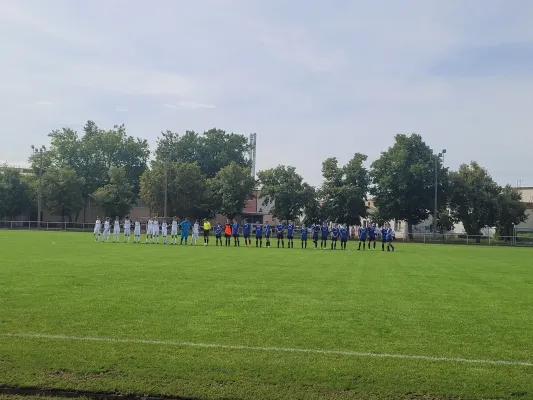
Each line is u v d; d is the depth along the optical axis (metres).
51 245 33.69
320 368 7.14
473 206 71.75
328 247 43.59
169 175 74.75
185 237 42.59
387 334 9.13
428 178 70.62
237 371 6.98
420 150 72.69
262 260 25.16
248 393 6.32
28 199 80.31
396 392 6.40
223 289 14.13
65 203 77.88
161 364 7.19
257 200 94.44
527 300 13.25
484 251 42.31
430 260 28.38
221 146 97.00
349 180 73.56
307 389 6.45
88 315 10.13
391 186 71.56
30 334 8.56
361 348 8.18
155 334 8.75
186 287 14.38
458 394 6.38
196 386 6.52
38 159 83.38
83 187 84.75
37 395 6.37
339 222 74.38
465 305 12.30
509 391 6.48
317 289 14.62
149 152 93.62
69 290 13.26
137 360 7.34
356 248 43.66
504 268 23.64
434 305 12.24
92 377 6.75
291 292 13.88
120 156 89.75
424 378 6.84
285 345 8.23
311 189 74.00
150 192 74.44
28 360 7.25
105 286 14.17
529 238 66.38
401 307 11.86
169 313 10.52
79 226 77.25
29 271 17.41
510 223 73.00
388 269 21.72
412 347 8.29
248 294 13.31
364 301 12.63
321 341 8.52
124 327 9.21
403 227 88.25
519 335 9.25
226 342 8.35
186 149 95.69
